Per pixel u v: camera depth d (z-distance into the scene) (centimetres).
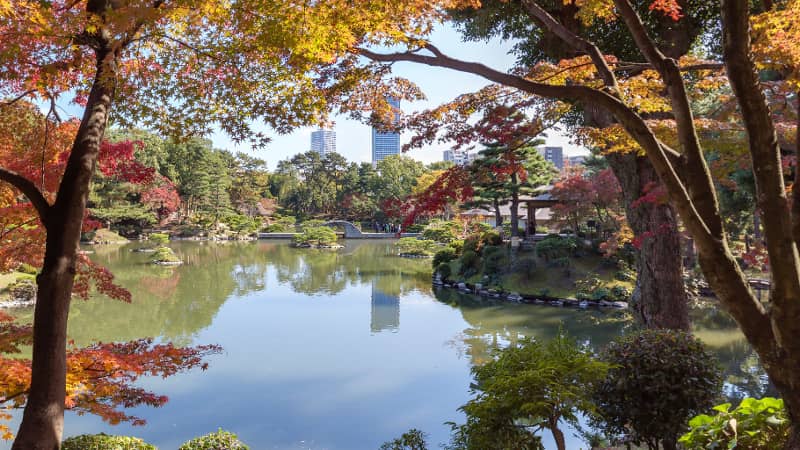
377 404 1022
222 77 399
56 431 352
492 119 497
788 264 277
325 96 455
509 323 1761
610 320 1773
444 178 510
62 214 370
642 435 501
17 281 1934
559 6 738
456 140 508
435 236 4178
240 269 3195
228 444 551
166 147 5256
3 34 317
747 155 598
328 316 1875
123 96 410
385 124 515
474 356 1364
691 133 310
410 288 2544
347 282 2738
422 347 1455
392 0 370
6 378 423
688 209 303
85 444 484
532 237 2797
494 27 888
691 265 2247
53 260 364
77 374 449
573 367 428
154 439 849
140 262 3344
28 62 362
